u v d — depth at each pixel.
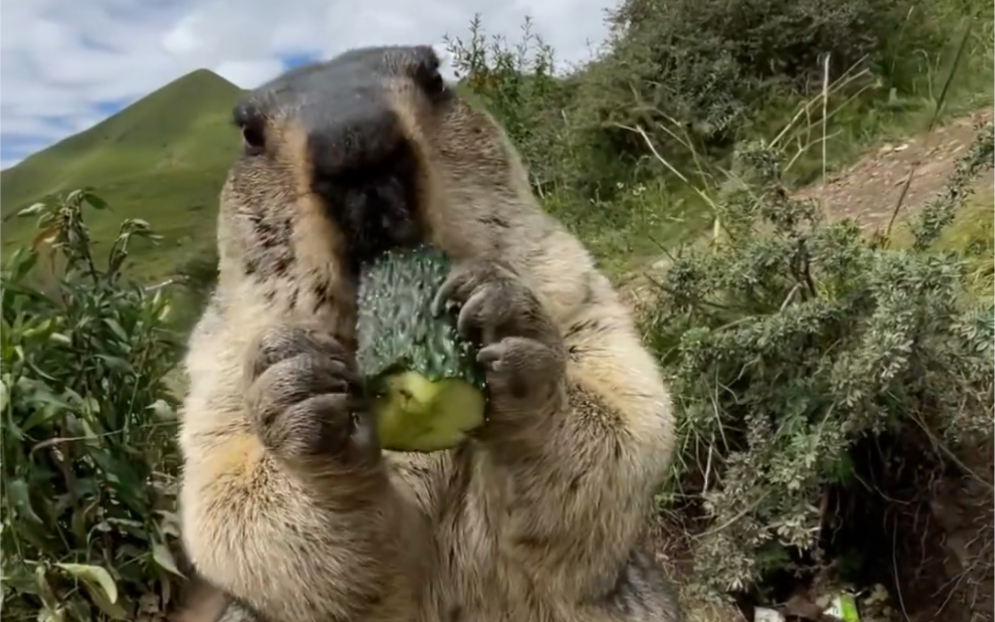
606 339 0.49
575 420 0.45
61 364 0.83
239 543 0.45
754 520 0.79
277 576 0.45
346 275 0.47
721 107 1.75
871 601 0.82
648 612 0.50
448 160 0.48
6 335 0.79
